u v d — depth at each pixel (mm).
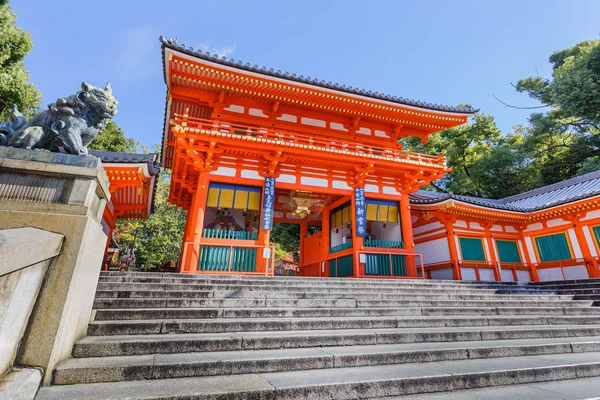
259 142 11898
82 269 3574
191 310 5566
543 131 27391
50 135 3863
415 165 13898
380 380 3344
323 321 5516
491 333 5523
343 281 8828
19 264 2547
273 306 6637
